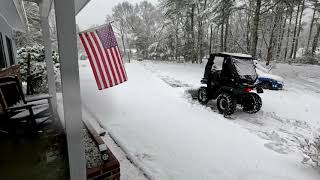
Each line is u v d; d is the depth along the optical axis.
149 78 14.14
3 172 3.08
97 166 3.03
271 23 26.66
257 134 6.09
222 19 18.78
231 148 5.16
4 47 7.24
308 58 27.78
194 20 27.25
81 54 37.44
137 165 4.28
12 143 3.87
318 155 4.48
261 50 33.09
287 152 5.08
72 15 2.24
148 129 6.04
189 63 25.78
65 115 2.41
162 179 3.92
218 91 8.11
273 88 12.15
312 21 33.09
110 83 4.35
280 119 7.51
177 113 7.54
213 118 7.25
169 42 33.19
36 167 3.22
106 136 5.50
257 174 4.16
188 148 5.08
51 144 3.83
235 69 7.63
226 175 4.12
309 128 6.80
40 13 5.41
